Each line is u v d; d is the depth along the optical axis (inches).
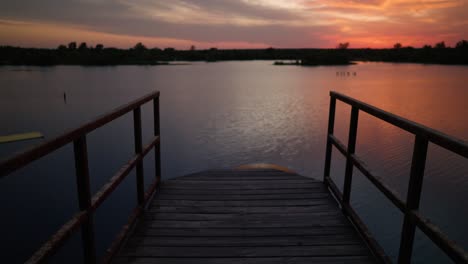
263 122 1080.8
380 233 448.8
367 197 549.0
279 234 103.7
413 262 403.2
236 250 94.3
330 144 141.0
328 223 111.3
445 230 447.2
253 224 110.4
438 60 7544.3
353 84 2405.3
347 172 112.4
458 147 51.8
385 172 620.4
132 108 98.3
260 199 131.5
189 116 1197.7
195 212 119.3
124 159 718.5
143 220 112.4
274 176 160.7
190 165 682.2
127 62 7426.2
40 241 426.0
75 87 2262.6
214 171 169.9
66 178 627.8
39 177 632.4
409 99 1557.6
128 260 88.7
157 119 141.2
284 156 731.4
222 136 907.4
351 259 90.0
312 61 7504.9
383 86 2226.9
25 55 6914.4
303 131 952.9
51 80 2847.0
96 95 1828.2
